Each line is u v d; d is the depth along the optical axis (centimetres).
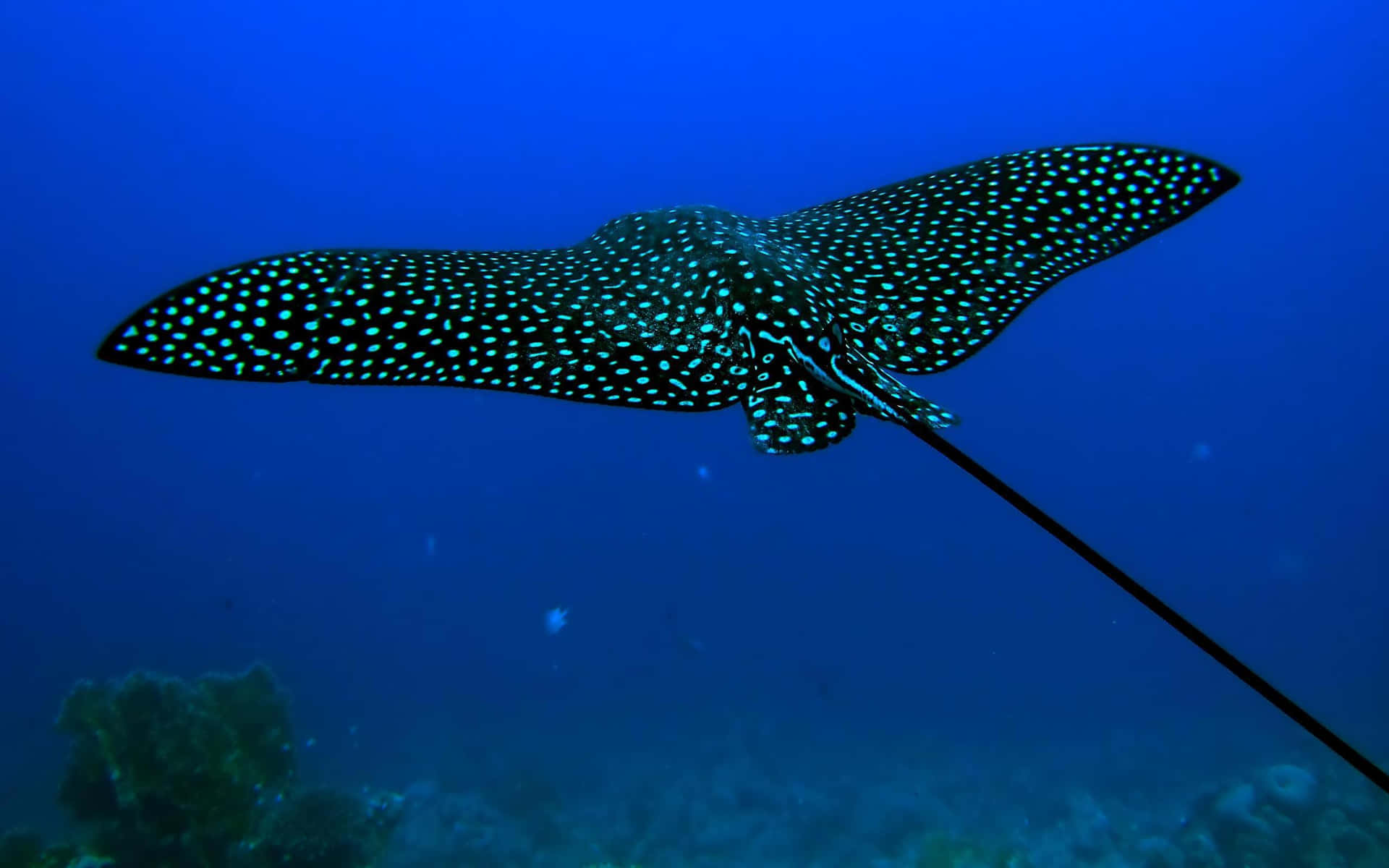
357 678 3794
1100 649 3834
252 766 1028
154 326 262
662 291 326
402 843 1455
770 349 298
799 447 267
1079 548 186
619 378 294
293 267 286
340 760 2402
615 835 1645
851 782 2006
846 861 1508
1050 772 2114
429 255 320
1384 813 1265
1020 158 385
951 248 351
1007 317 325
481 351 289
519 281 325
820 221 404
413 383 274
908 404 257
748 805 1797
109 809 934
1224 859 1258
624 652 3669
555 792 1916
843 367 290
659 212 375
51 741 2711
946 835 1431
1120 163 372
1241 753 2112
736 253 324
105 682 967
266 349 267
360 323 282
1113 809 1700
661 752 2383
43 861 927
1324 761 1909
